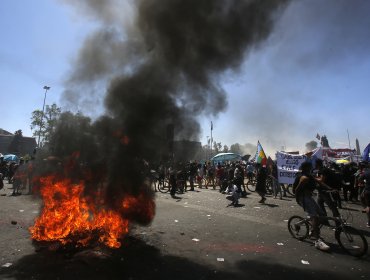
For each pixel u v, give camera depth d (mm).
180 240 6062
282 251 5461
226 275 4363
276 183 12719
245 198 12594
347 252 5375
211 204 10852
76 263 4617
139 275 4293
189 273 4410
